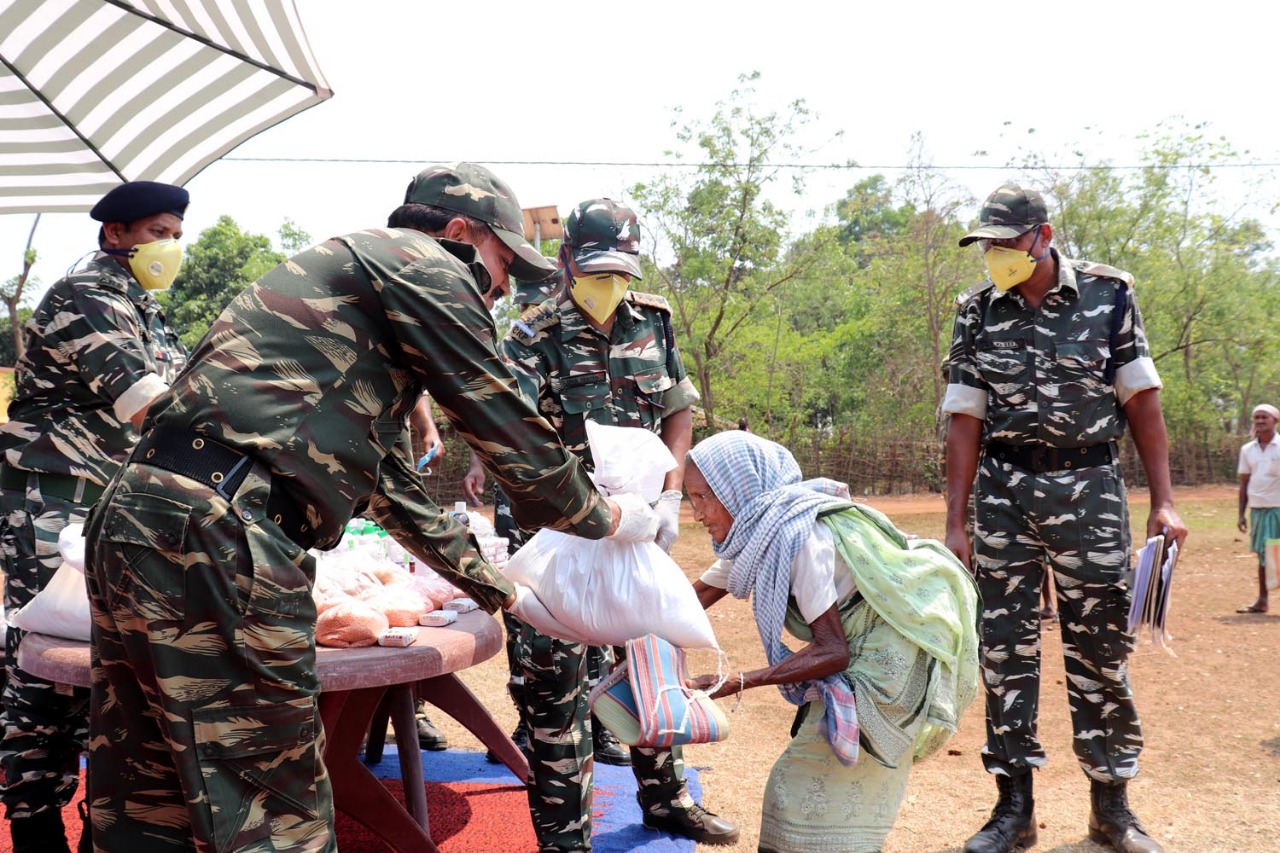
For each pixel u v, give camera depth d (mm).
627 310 3480
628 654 2523
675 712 2445
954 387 3836
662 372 3490
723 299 25203
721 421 25078
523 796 4031
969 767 4594
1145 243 28078
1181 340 28062
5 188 3771
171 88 3551
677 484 3359
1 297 23469
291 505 1932
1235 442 27891
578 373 3383
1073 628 3645
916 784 4344
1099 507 3582
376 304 1994
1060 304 3633
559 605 2623
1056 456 3631
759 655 6965
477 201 2365
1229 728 5176
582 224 3295
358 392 1984
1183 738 5004
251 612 1839
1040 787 4324
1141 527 14758
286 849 1926
